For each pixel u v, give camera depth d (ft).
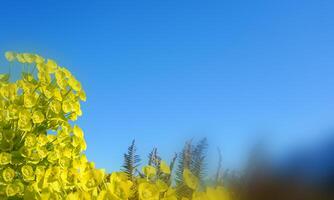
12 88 8.86
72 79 9.06
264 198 2.56
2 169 7.98
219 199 4.78
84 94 9.18
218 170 5.70
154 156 7.72
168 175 7.30
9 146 8.30
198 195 5.63
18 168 8.30
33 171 8.29
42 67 9.04
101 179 6.81
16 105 8.64
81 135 8.88
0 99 8.77
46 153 8.36
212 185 5.57
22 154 8.15
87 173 6.88
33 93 8.91
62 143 8.91
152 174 6.74
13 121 8.54
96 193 6.72
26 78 9.18
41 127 8.86
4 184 7.71
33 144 8.31
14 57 9.22
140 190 6.13
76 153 8.79
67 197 6.46
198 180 5.75
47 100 8.98
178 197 6.55
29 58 9.21
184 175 5.77
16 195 7.77
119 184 6.40
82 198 6.49
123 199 6.35
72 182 6.95
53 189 6.85
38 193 6.93
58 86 9.07
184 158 6.34
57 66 9.12
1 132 8.31
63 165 8.32
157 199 6.11
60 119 8.85
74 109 9.13
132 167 7.74
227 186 4.60
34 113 8.55
